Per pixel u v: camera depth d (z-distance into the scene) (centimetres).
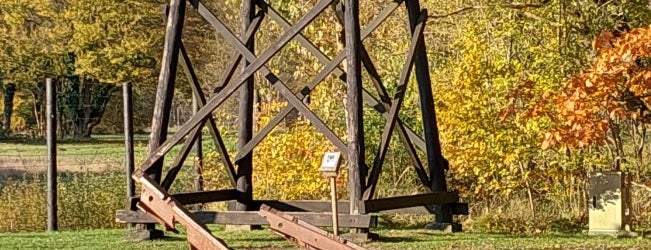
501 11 1587
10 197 1576
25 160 2845
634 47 1101
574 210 1608
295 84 2248
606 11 1508
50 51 4478
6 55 4531
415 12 1317
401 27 2003
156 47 4416
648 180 1570
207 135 2334
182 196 1260
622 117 1212
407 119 1761
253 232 1329
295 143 1653
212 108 1226
